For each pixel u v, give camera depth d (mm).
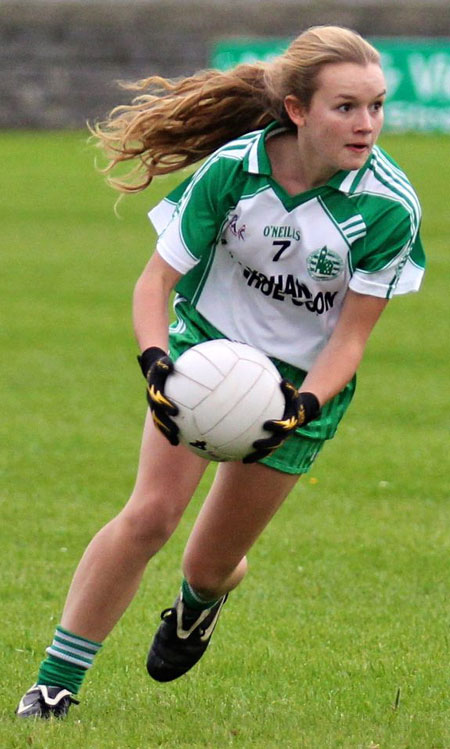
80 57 132625
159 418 13266
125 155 15633
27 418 32812
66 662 14703
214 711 14820
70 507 25328
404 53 120188
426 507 25844
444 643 17875
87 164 102812
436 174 92750
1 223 73562
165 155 15477
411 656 17219
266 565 21891
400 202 13797
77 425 32281
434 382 38156
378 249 13852
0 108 131250
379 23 134125
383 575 21406
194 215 14086
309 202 13742
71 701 14875
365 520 24812
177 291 15188
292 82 13312
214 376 13078
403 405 35188
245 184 13898
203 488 27594
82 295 51969
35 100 131500
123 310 48875
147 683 16203
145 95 15305
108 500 25969
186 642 15734
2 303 49812
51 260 61031
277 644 17906
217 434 13086
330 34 13266
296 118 13477
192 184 14188
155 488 14438
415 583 21031
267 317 14656
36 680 16047
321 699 15375
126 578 14617
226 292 14812
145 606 19703
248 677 16422
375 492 26938
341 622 18984
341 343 14117
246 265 14398
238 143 14078
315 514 25203
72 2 133375
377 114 13297
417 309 50250
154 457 14484
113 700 15305
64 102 132000
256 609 19609
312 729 14180
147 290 14141
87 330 44875
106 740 13648
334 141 13203
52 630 18422
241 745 13578
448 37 133500
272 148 13922
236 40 134000
